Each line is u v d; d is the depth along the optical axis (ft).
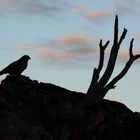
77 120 88.07
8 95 92.22
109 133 89.10
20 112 86.53
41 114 88.48
